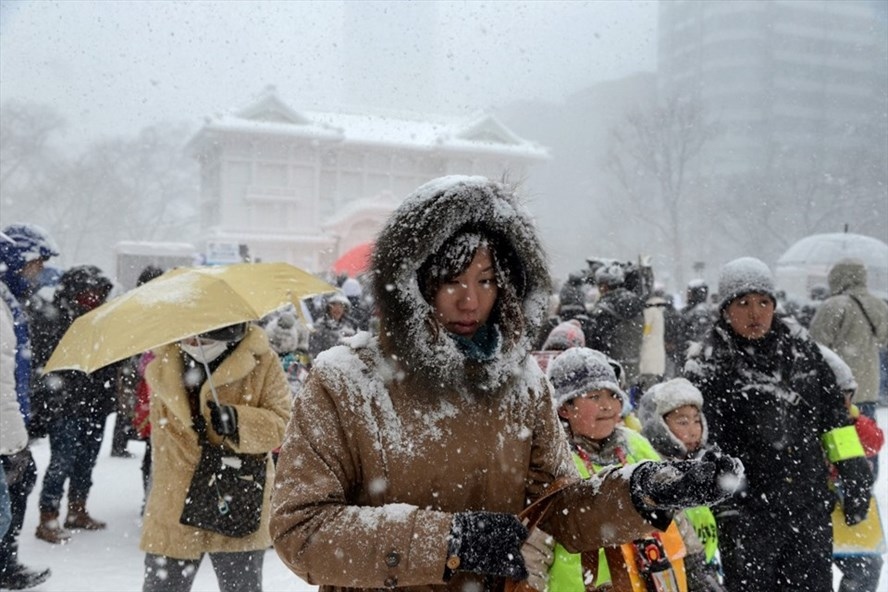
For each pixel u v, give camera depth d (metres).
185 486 3.24
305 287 3.93
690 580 2.58
